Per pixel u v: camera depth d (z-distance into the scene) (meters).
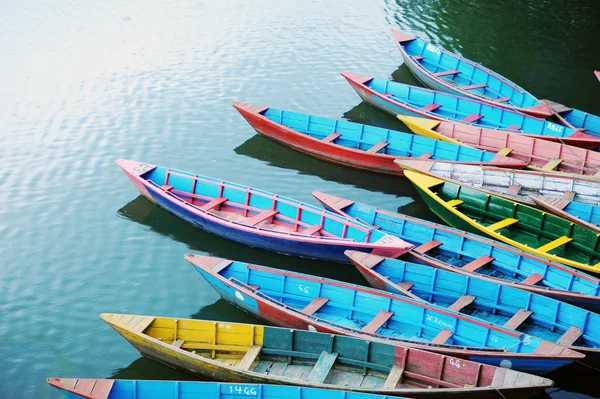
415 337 21.94
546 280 23.94
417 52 41.06
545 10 49.12
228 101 38.12
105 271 26.25
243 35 45.81
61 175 32.03
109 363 22.05
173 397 18.80
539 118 33.78
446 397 18.41
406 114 35.34
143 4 50.84
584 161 30.25
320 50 43.91
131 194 30.75
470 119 34.31
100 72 41.06
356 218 26.61
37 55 43.03
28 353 22.52
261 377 19.19
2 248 27.42
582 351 20.05
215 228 27.33
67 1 51.41
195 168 32.47
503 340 20.62
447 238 25.69
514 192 28.36
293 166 32.81
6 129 35.53
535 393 18.67
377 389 18.39
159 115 36.78
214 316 24.00
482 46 44.19
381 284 23.39
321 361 20.27
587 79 40.50
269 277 23.30
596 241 25.17
